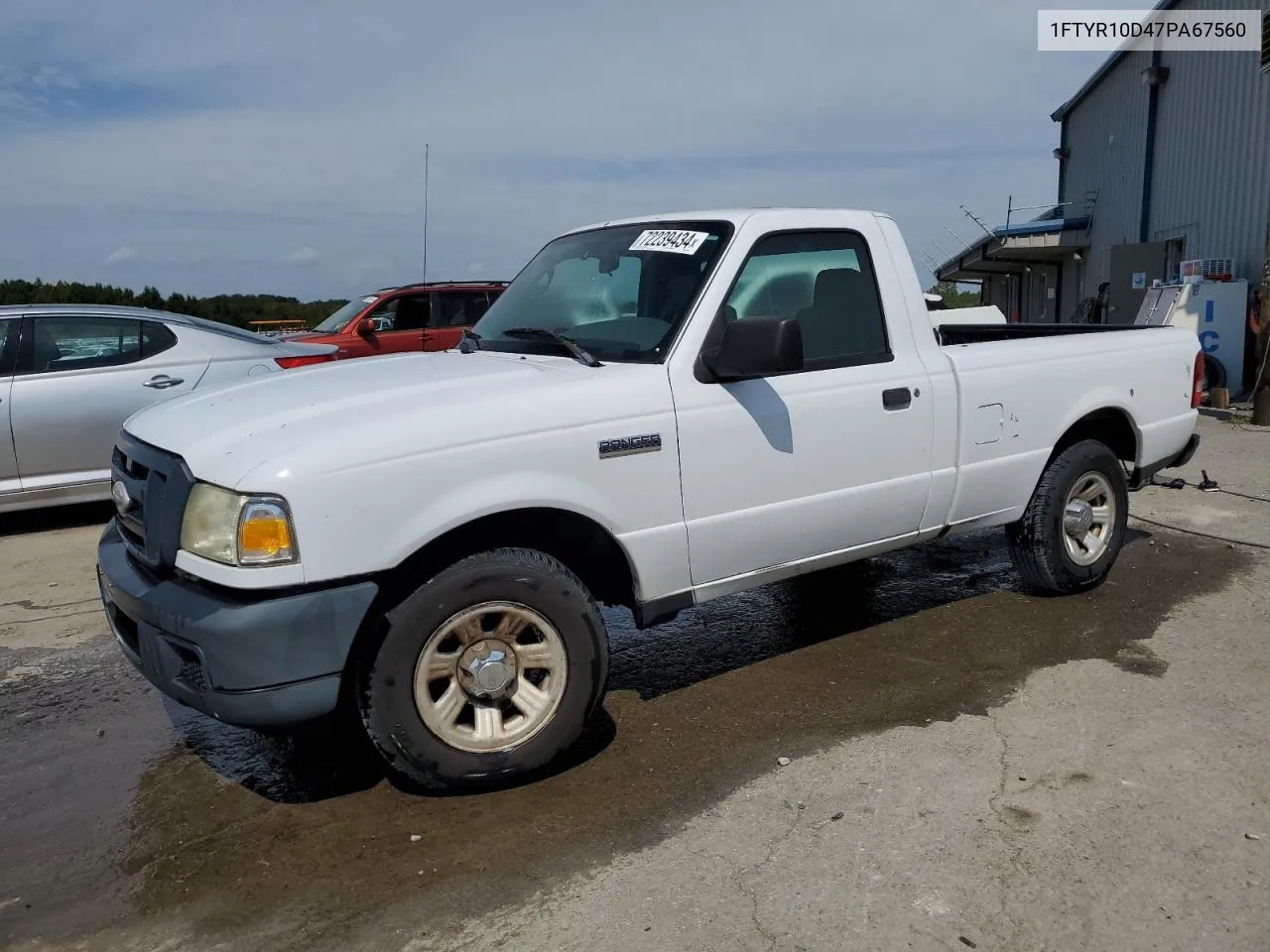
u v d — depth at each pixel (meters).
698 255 3.92
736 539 3.85
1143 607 5.08
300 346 8.45
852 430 4.10
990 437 4.62
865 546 4.32
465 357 4.09
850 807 3.25
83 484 7.43
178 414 3.57
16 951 2.69
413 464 3.13
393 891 2.90
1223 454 9.20
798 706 4.06
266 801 3.44
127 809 3.43
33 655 4.98
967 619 5.00
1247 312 13.02
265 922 2.78
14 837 3.28
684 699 4.18
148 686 4.56
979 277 38.09
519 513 3.45
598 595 4.01
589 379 3.54
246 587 2.96
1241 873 2.85
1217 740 3.63
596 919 2.73
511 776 3.41
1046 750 3.59
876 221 4.38
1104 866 2.89
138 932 2.76
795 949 2.59
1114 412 5.25
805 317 4.09
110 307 7.71
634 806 3.32
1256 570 5.64
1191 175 17.38
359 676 3.22
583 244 4.49
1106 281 21.81
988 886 2.82
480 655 3.33
